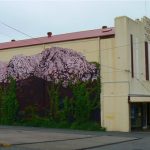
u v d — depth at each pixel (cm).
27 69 4466
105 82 3984
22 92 4481
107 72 3984
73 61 4162
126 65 3888
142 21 4291
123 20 3925
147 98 4103
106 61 3994
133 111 4112
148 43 4388
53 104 4247
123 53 3903
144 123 4378
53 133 3341
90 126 3975
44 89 4331
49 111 4272
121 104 3878
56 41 4272
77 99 4097
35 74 4400
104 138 3030
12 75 4562
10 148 2167
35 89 4394
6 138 2688
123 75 3888
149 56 4381
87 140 2822
